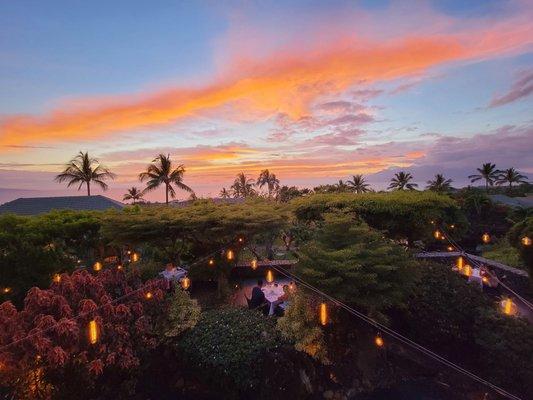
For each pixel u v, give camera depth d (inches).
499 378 361.1
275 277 687.1
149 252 682.8
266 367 353.4
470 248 1082.7
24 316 301.6
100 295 351.6
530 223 525.7
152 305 396.2
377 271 382.6
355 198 762.2
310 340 363.3
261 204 652.7
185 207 642.2
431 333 421.1
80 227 597.9
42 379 295.4
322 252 388.2
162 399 367.2
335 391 379.9
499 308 418.0
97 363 296.5
